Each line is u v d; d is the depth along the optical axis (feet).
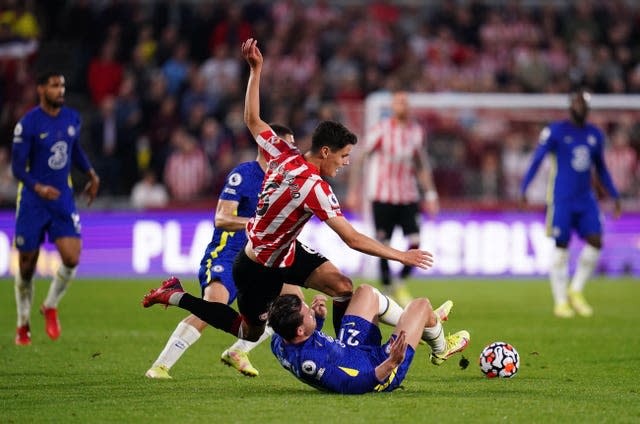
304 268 88.94
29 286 118.32
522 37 273.33
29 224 116.57
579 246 221.05
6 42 248.32
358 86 248.73
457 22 274.16
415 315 83.10
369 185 169.48
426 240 220.23
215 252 95.40
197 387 88.38
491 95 231.91
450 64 265.95
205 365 103.04
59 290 119.75
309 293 184.44
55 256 212.02
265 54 256.32
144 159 229.86
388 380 81.82
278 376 95.71
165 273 216.13
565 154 155.22
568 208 155.63
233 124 233.96
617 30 278.46
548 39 277.85
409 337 82.28
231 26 258.98
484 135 229.86
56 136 117.19
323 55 260.62
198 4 278.05
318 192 79.10
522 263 221.66
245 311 87.86
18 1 254.47
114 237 216.33
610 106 225.76
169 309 156.46
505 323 143.02
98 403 80.02
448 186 227.40
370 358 81.71
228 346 117.70
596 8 285.02
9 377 94.58
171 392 85.40
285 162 81.35
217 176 227.61
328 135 80.59
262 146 88.02
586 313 155.53
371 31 266.36
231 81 246.27
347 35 266.36
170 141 231.91
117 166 229.25
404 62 261.03
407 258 78.59
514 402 79.82
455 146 228.84
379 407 76.54
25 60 248.11
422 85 250.98
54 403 80.23
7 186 214.90
